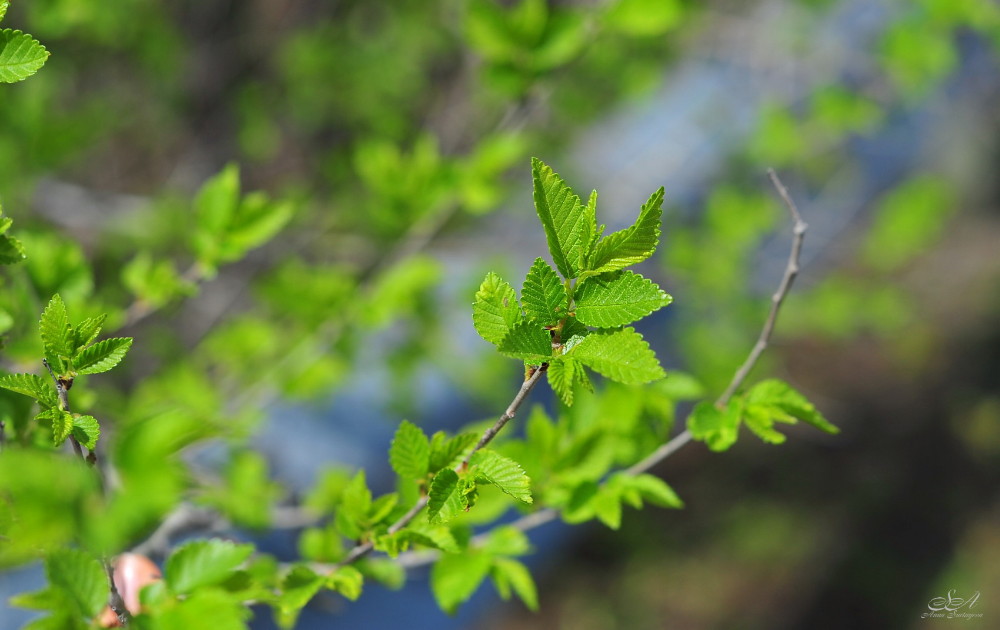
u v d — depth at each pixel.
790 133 5.05
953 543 8.16
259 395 3.43
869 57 4.77
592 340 1.11
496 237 4.99
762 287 5.96
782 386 1.67
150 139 5.90
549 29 2.79
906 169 7.43
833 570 7.80
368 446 4.61
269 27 6.18
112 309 2.25
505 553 1.86
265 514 2.61
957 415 8.94
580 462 1.87
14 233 2.00
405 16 5.69
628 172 5.64
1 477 0.96
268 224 2.43
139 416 2.16
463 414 4.84
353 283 3.44
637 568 7.63
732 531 7.97
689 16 4.70
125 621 1.23
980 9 4.29
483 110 5.48
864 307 5.93
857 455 8.60
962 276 9.53
